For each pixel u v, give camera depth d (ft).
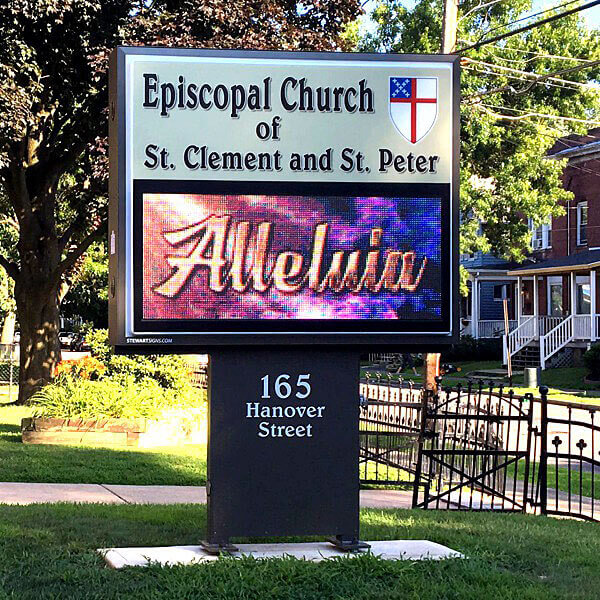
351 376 26.68
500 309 186.09
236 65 25.72
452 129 26.71
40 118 81.61
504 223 144.87
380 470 49.32
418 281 26.50
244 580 23.27
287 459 26.30
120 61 25.25
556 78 132.98
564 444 67.72
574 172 156.04
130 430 55.67
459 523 32.45
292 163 25.96
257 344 25.75
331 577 23.90
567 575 25.59
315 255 26.03
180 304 25.31
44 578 23.52
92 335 69.36
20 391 87.81
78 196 96.78
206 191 25.50
